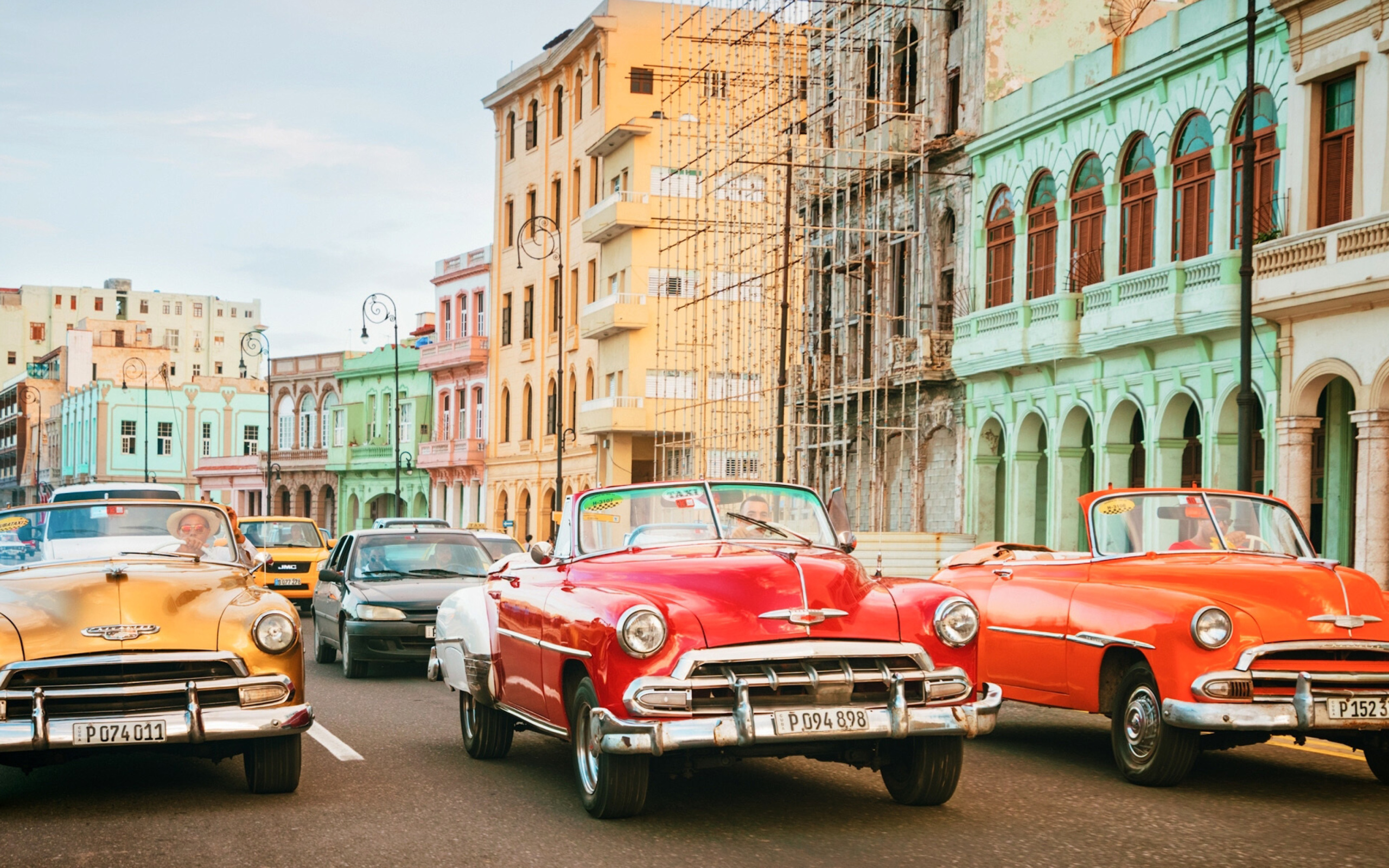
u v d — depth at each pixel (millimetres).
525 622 8953
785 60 43500
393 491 73438
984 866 6801
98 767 9844
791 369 37312
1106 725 12422
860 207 32906
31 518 9773
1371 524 20812
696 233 42188
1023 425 29078
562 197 58969
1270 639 8625
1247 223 18859
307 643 21422
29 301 144625
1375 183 20891
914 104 33969
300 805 8398
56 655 7836
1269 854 7062
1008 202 29938
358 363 76125
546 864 6887
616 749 7320
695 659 7352
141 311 146125
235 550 9914
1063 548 27641
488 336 65812
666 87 53750
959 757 8094
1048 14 30750
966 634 7766
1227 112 23750
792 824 7812
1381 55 20781
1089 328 26188
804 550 8633
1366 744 9031
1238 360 23125
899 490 33750
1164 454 25016
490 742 10156
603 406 50062
